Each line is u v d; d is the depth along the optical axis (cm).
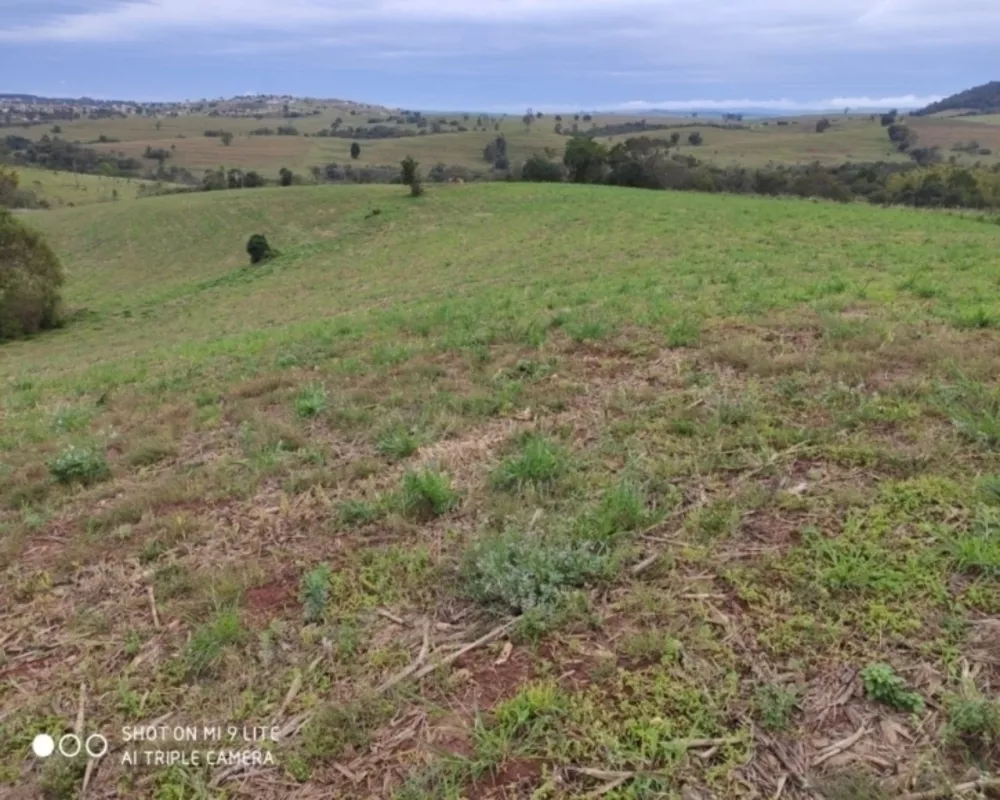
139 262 4703
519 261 2353
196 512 407
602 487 373
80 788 229
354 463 441
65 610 328
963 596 266
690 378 521
